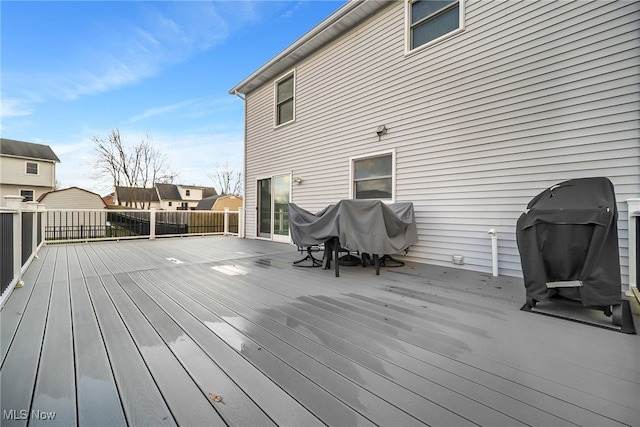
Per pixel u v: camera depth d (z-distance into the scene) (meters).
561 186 2.64
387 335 1.99
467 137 4.16
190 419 1.18
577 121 3.32
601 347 1.81
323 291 3.07
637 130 2.98
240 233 8.72
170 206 29.98
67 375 1.48
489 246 3.96
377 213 3.77
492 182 3.94
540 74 3.56
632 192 3.01
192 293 2.99
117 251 5.86
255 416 1.21
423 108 4.64
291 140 7.12
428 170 4.59
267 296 2.89
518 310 2.48
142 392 1.35
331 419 1.19
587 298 2.16
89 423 1.16
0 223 2.44
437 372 1.53
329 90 6.17
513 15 3.76
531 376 1.49
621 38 3.07
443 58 4.41
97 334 1.97
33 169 20.23
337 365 1.60
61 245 6.68
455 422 1.17
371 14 5.35
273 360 1.65
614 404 1.27
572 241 2.22
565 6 3.39
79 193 18.14
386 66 5.14
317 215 4.34
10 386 1.38
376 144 5.30
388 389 1.39
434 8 4.55
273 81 7.65
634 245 2.80
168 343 1.85
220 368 1.56
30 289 3.07
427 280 3.55
